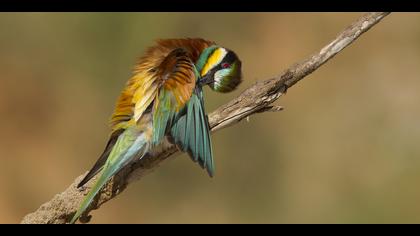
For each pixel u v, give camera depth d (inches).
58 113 622.5
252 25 692.7
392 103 661.9
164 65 255.4
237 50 685.3
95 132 619.2
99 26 629.6
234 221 580.1
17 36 630.5
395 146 626.2
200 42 277.6
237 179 590.6
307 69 245.1
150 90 252.2
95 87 626.8
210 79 277.9
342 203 583.2
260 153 598.9
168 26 652.1
